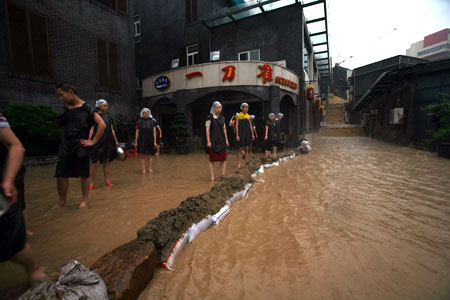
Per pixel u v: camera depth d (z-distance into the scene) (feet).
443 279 6.05
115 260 5.71
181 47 54.80
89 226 9.19
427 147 32.91
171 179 17.90
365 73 95.45
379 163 24.29
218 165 25.26
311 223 9.58
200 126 53.83
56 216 10.23
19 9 27.02
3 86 25.98
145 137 20.43
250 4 44.62
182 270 6.58
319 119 89.56
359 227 9.16
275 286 5.85
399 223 9.51
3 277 5.98
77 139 10.68
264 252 7.45
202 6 51.55
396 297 5.43
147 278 5.98
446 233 8.62
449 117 30.37
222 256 7.25
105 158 15.66
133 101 42.60
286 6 46.11
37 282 5.55
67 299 4.10
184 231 7.91
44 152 27.73
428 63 34.45
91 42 35.06
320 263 6.79
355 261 6.87
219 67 38.58
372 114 61.21
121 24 39.99
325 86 116.16
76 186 15.92
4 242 4.67
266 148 27.55
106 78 37.45
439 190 14.26
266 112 37.91
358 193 13.74
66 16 31.78
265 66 37.73
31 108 26.12
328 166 22.85
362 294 5.53
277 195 13.52
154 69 59.62
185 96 40.68
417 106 37.60
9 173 4.75
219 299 5.45
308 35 53.83
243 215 10.55
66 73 31.86
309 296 5.49
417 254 7.22
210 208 9.78
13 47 26.61
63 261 6.74
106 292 4.74
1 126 4.82
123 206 11.51
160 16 57.77
